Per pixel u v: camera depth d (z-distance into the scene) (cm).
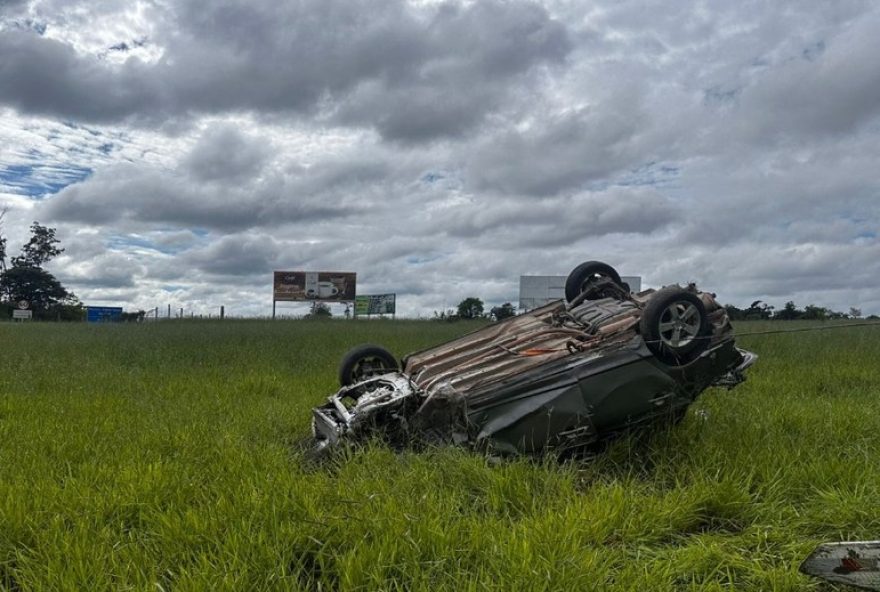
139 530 444
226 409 877
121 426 746
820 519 473
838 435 684
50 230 8725
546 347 705
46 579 369
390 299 5872
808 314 3123
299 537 407
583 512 453
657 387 646
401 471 543
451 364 719
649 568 394
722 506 486
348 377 805
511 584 351
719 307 709
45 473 552
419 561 385
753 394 945
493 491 505
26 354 1526
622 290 823
